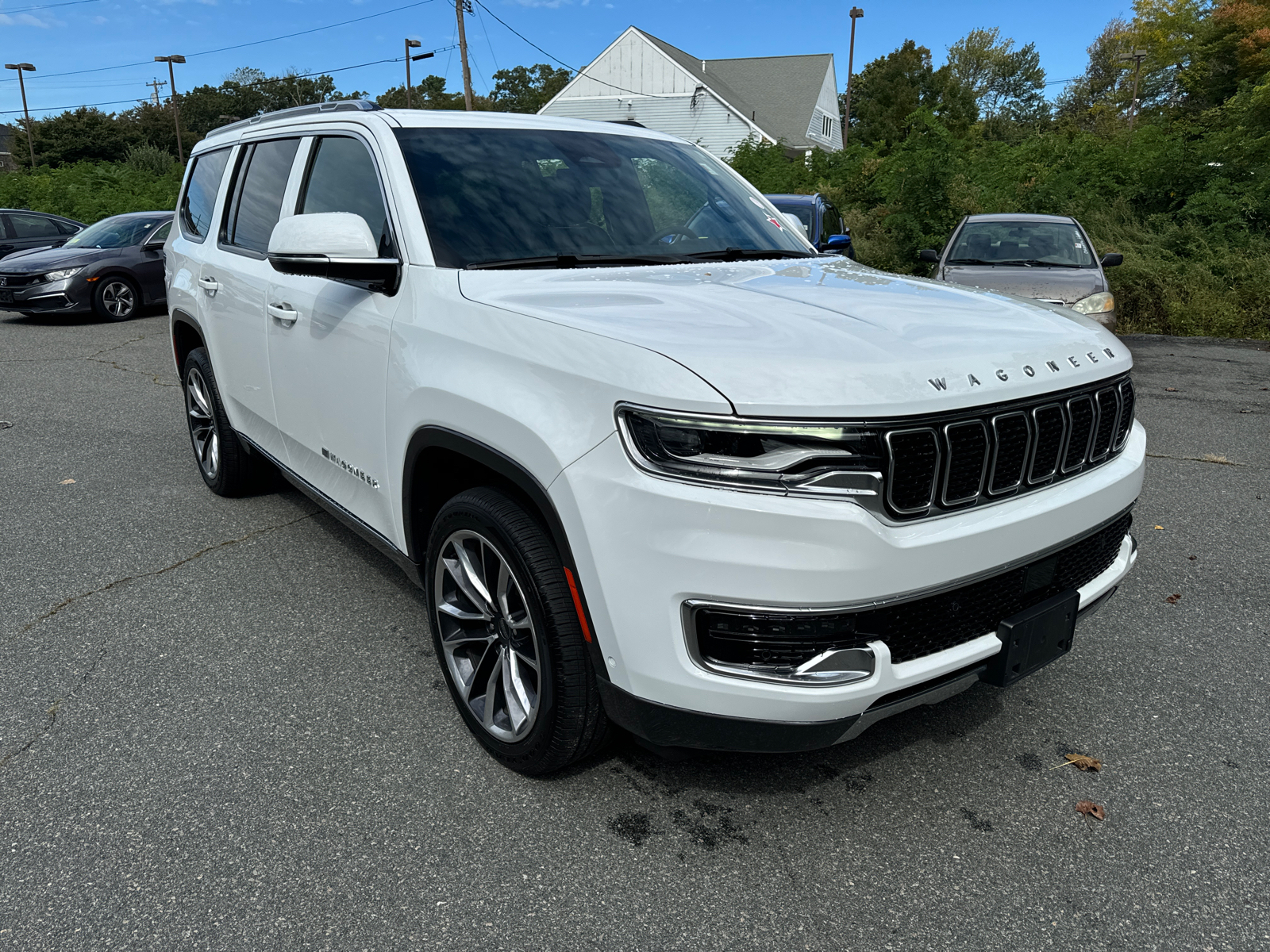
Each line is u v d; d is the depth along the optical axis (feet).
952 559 6.41
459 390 7.57
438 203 9.26
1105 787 8.11
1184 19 131.23
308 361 10.52
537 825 7.54
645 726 6.77
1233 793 8.02
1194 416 22.71
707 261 9.99
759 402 5.91
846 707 6.32
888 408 6.04
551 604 7.09
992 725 9.12
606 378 6.38
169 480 16.87
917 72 189.47
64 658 10.26
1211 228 41.93
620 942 6.32
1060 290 27.25
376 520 9.82
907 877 6.97
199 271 14.15
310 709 9.28
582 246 9.59
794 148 126.00
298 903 6.66
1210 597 12.17
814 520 5.91
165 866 7.01
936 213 45.14
